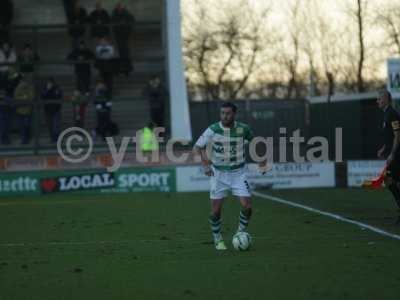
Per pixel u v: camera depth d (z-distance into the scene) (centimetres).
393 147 4453
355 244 3766
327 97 10631
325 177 7738
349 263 3234
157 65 9062
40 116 8588
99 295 2695
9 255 3606
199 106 10356
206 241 3959
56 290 2786
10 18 8688
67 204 6347
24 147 7925
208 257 3453
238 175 3628
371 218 4906
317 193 7025
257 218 5009
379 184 4653
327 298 2595
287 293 2677
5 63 8100
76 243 3969
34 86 8356
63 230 4534
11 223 4962
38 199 6969
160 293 2712
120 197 7000
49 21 9319
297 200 6325
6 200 6888
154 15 9388
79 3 9431
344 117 10362
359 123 10125
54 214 5531
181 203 6253
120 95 8938
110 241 4019
